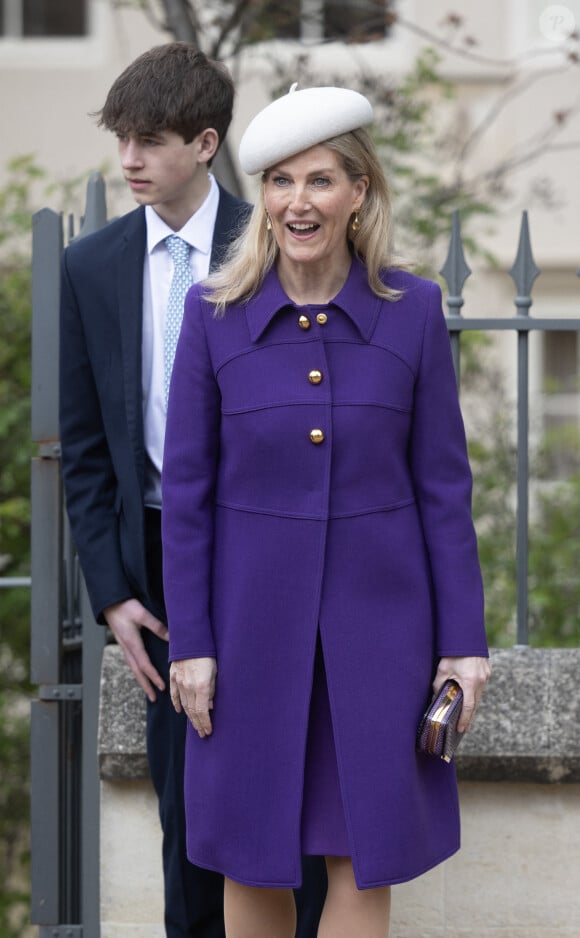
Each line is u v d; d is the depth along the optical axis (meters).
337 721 7.72
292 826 7.73
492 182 19.09
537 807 9.72
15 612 17.92
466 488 8.04
